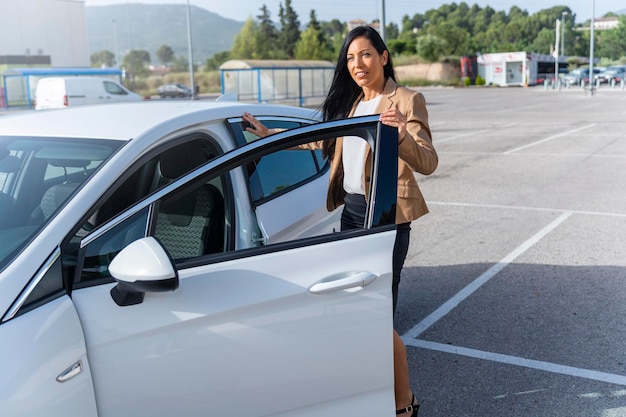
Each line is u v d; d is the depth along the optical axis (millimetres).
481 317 4574
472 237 6734
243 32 89625
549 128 18266
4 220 2211
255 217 2805
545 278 5375
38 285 1891
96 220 2326
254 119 3029
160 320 1997
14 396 1714
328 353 2246
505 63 63531
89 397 1884
